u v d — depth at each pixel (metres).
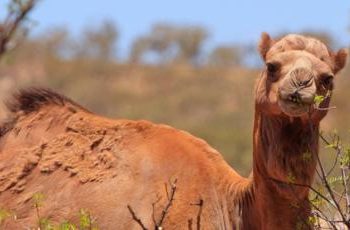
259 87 17.41
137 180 19.05
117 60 135.62
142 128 19.75
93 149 19.72
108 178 19.25
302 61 16.61
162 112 109.00
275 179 17.30
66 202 19.28
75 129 20.05
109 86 122.00
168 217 18.44
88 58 132.62
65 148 19.89
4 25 28.30
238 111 104.88
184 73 128.25
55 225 18.75
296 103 16.05
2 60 29.42
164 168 19.06
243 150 67.56
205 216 18.48
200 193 18.69
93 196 19.14
